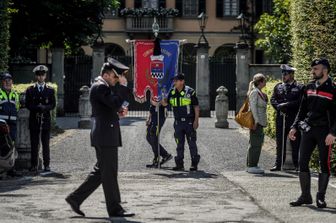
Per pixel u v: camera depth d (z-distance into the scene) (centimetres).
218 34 6656
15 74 4172
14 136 1759
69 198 1182
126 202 1312
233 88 4591
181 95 1834
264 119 1769
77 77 4428
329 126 1239
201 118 4025
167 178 1677
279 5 4431
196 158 1834
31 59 5628
